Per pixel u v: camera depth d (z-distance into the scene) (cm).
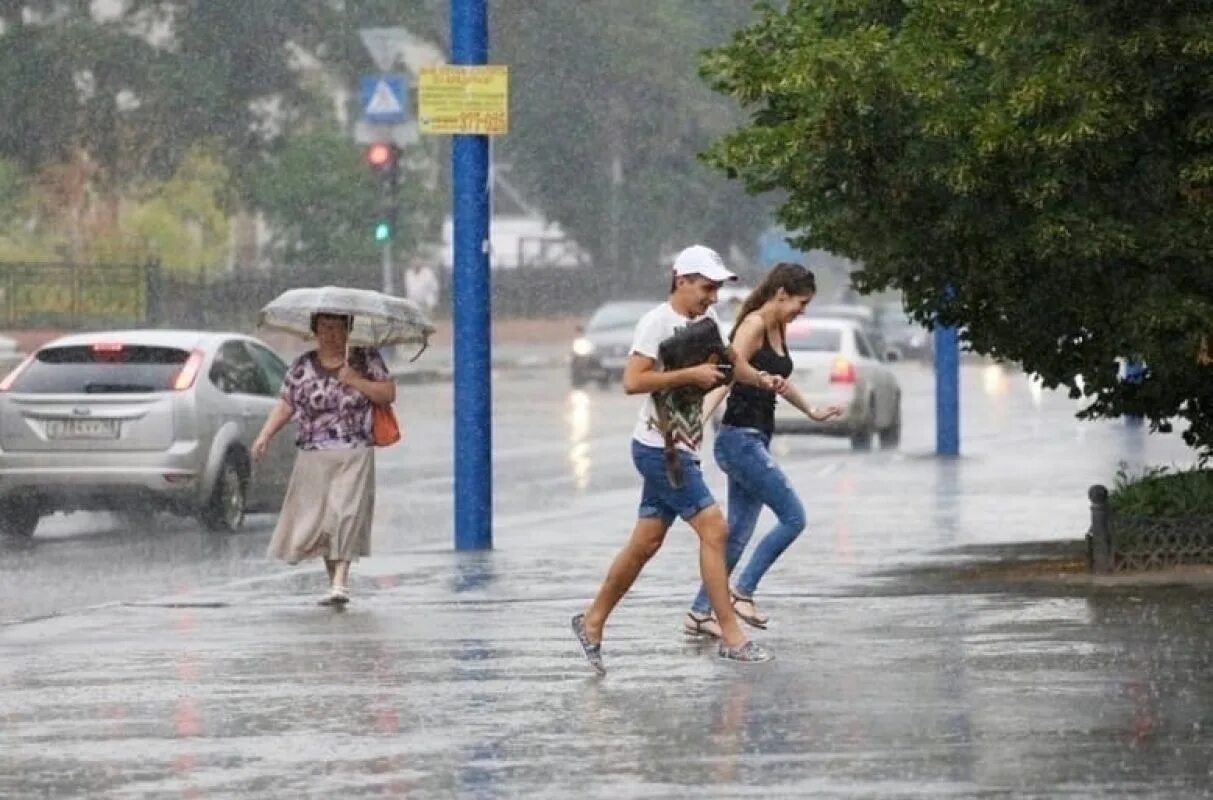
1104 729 2289
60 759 2216
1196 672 2623
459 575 3859
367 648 2967
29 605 3744
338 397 3503
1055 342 3806
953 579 3612
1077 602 3238
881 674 2656
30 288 14362
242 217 17662
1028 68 3366
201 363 4978
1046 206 3359
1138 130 3344
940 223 3488
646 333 2759
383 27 15575
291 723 2402
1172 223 3362
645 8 17775
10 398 4881
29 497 4856
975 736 2264
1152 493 3666
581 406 10481
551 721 2394
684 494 2759
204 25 14862
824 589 3503
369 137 11575
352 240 15638
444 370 13075
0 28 14575
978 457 7044
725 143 3581
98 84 14575
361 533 3512
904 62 3341
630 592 3544
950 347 7062
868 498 5475
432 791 2050
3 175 14688
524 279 19075
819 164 3491
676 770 2125
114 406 4862
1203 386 3762
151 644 3036
